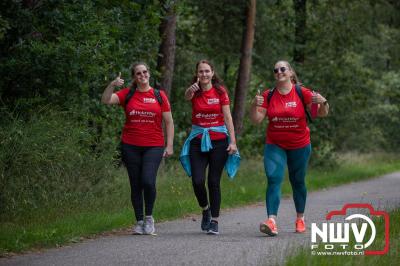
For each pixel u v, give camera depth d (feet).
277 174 64.18
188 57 157.69
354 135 238.07
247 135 175.01
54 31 82.99
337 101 181.06
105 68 83.61
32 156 70.13
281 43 179.01
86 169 82.17
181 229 69.31
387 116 257.55
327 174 168.76
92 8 86.02
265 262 47.26
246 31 156.15
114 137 99.09
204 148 64.75
